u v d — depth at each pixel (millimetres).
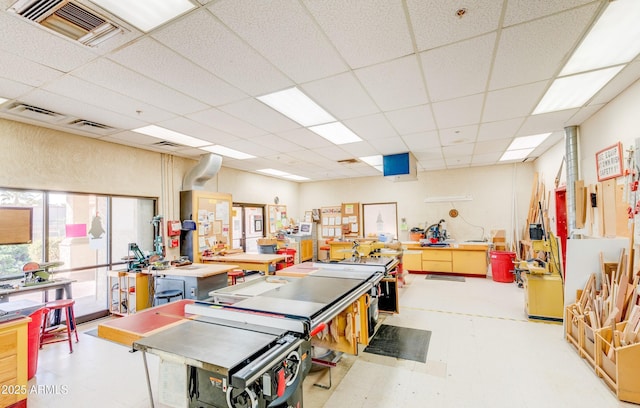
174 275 4293
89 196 4711
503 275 6371
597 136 3656
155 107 3330
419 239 7742
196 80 2719
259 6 1773
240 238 7816
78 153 4309
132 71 2529
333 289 2465
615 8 1840
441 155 6219
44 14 1779
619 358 2303
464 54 2373
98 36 2025
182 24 1928
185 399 1449
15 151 3660
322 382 2645
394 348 3277
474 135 4711
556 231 5188
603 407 2221
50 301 3711
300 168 7488
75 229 4543
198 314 2043
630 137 2945
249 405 1354
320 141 4930
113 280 4703
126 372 2873
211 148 5324
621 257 2941
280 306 1957
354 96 3164
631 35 2125
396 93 3102
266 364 1310
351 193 9258
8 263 3764
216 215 6191
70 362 3082
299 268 3816
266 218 8570
